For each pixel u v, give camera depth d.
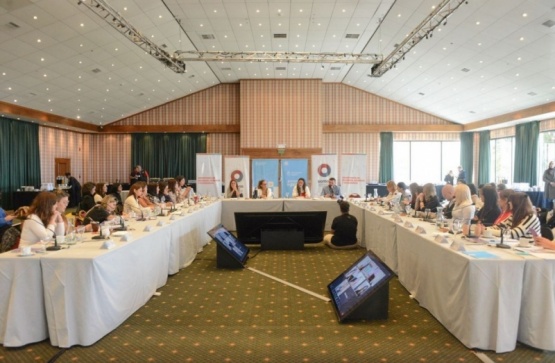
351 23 10.52
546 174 12.00
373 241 6.80
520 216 4.07
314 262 6.32
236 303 4.39
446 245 3.76
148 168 17.78
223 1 9.18
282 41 11.98
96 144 17.91
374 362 3.04
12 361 3.04
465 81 12.27
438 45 10.48
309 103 16.38
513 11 7.91
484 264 3.18
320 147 16.34
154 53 10.66
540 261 3.17
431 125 17.08
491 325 3.20
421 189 7.51
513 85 11.42
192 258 6.51
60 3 7.80
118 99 14.61
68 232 4.35
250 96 16.41
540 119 13.50
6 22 7.96
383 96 16.97
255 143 16.39
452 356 3.13
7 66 9.68
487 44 9.56
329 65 14.28
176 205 7.93
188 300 4.49
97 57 10.63
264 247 7.27
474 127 16.20
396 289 4.96
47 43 9.13
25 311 3.28
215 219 8.70
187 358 3.10
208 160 11.91
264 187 10.15
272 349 3.25
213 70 15.05
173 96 16.66
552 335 3.14
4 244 4.35
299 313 4.08
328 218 9.11
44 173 15.24
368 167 17.44
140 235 4.33
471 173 17.38
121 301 3.75
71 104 13.61
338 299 4.26
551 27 8.03
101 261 3.38
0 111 11.76
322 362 3.04
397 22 10.07
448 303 3.59
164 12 9.62
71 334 3.27
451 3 8.09
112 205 5.45
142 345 3.32
